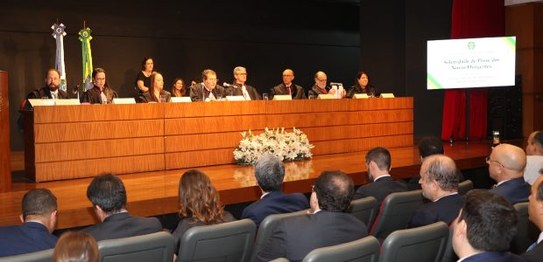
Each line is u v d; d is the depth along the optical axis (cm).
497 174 385
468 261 205
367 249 265
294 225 287
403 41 1091
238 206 556
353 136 797
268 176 377
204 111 666
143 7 1044
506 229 203
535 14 1086
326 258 250
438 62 932
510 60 912
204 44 1122
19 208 438
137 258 279
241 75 800
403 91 1093
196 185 336
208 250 309
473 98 1039
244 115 695
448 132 1016
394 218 401
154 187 530
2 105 510
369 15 1137
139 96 845
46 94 700
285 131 729
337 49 1320
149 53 1054
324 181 305
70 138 579
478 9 1043
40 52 943
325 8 1291
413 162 684
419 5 1061
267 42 1209
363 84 898
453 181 344
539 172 458
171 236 289
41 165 565
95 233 307
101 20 998
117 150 607
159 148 636
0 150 513
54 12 952
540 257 239
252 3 1181
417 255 294
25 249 286
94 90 732
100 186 318
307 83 1273
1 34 911
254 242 340
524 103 1103
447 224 324
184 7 1091
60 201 463
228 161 688
